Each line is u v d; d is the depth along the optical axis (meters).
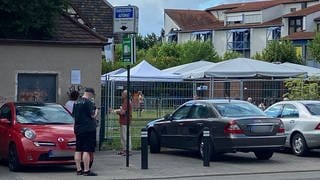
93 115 14.27
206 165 16.22
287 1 84.19
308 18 74.25
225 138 16.38
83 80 20.39
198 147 17.33
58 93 20.09
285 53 61.91
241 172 15.20
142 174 14.71
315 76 24.53
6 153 15.25
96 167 15.84
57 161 14.50
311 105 18.62
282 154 19.23
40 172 14.81
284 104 19.27
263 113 17.17
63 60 20.19
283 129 16.83
